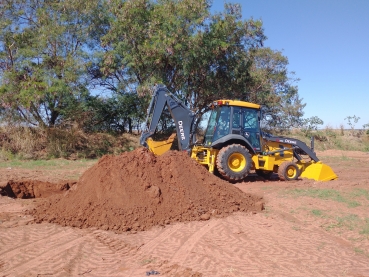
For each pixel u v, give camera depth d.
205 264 5.12
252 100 24.89
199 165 8.79
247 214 7.80
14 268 4.87
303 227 7.04
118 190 7.41
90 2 20.16
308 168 12.91
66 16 19.88
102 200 7.26
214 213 7.57
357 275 4.89
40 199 9.16
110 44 20.62
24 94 17.19
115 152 20.75
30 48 18.83
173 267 4.97
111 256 5.36
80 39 20.47
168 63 20.66
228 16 20.70
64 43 19.89
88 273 4.77
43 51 19.17
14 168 14.38
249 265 5.12
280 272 4.91
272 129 28.55
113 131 23.12
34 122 19.47
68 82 18.50
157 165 8.20
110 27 20.48
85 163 16.70
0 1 19.81
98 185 7.52
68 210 7.26
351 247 6.02
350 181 12.35
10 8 19.95
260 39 21.84
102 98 22.31
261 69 26.58
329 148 28.47
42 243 5.82
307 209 8.24
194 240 6.11
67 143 19.30
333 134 30.59
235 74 22.08
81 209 7.15
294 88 28.39
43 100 18.66
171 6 19.53
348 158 22.00
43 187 10.28
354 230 6.87
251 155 12.04
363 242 6.27
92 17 20.88
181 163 8.41
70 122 20.53
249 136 12.03
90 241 5.96
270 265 5.14
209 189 8.27
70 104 20.41
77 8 20.14
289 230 6.80
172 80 21.30
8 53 19.11
